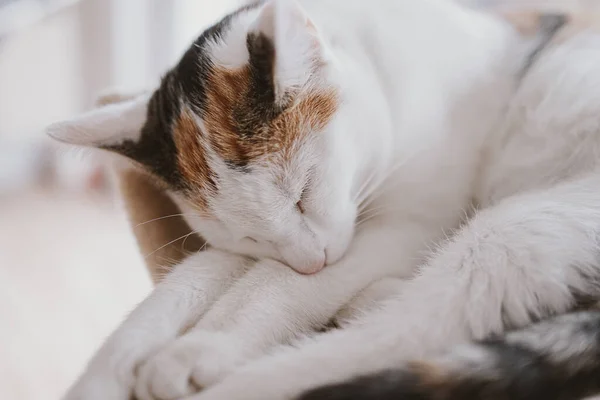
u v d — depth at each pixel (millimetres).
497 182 482
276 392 347
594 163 447
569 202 401
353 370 353
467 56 485
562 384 339
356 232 458
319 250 425
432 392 333
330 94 417
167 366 369
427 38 477
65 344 795
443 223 470
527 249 379
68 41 1218
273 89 399
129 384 375
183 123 427
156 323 401
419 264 426
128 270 970
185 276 430
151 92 470
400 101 458
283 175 411
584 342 349
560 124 463
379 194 468
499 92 492
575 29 514
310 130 413
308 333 406
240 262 445
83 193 1252
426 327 366
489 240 388
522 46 512
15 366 755
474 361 341
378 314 382
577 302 377
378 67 459
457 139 475
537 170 469
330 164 419
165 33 1154
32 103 1237
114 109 456
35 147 1256
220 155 413
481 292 374
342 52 448
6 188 1250
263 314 408
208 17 1101
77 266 981
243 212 417
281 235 420
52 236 1077
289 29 393
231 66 414
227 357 377
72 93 1247
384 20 474
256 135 405
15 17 1129
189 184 434
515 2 799
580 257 380
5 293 905
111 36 1193
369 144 442
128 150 448
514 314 373
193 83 427
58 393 711
